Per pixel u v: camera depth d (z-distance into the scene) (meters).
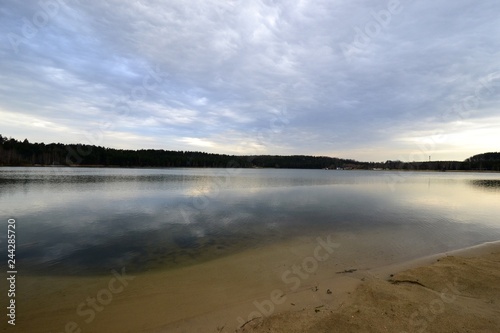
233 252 10.64
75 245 11.70
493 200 27.84
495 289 6.27
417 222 16.39
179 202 24.22
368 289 6.68
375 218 17.59
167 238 12.77
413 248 11.05
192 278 8.09
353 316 5.39
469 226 15.43
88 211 19.64
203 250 10.91
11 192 29.41
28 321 5.79
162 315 5.99
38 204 22.39
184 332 5.32
